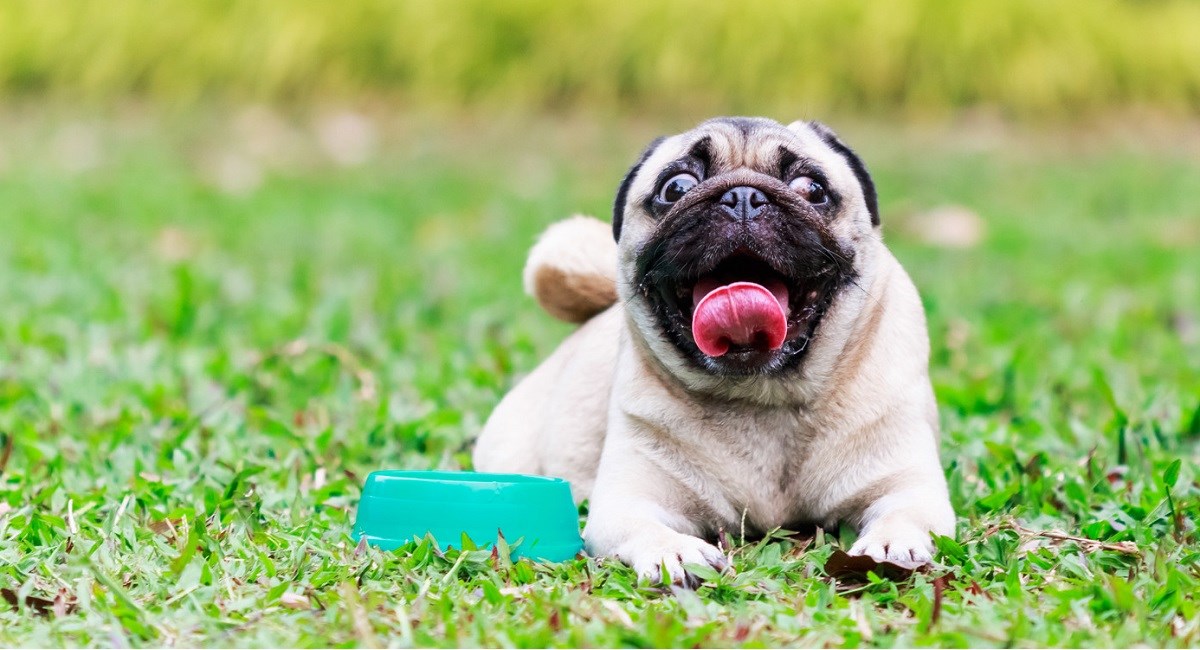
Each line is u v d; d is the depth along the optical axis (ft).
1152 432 23.08
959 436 23.34
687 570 15.74
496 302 38.88
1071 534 18.12
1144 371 30.40
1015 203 59.00
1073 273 44.83
